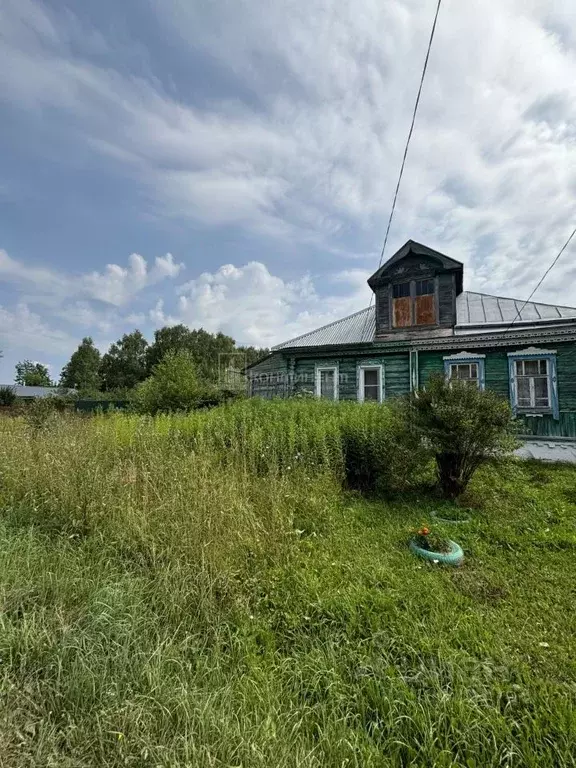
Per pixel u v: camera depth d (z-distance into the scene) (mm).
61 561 3053
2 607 2393
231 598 2752
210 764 1491
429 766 1631
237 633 2410
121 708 1762
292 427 6016
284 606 2707
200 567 2969
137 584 2781
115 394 33219
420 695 1951
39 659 2053
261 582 2965
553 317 10406
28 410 11820
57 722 1749
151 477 4492
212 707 1789
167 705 1804
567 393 9219
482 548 3834
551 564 3480
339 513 4637
